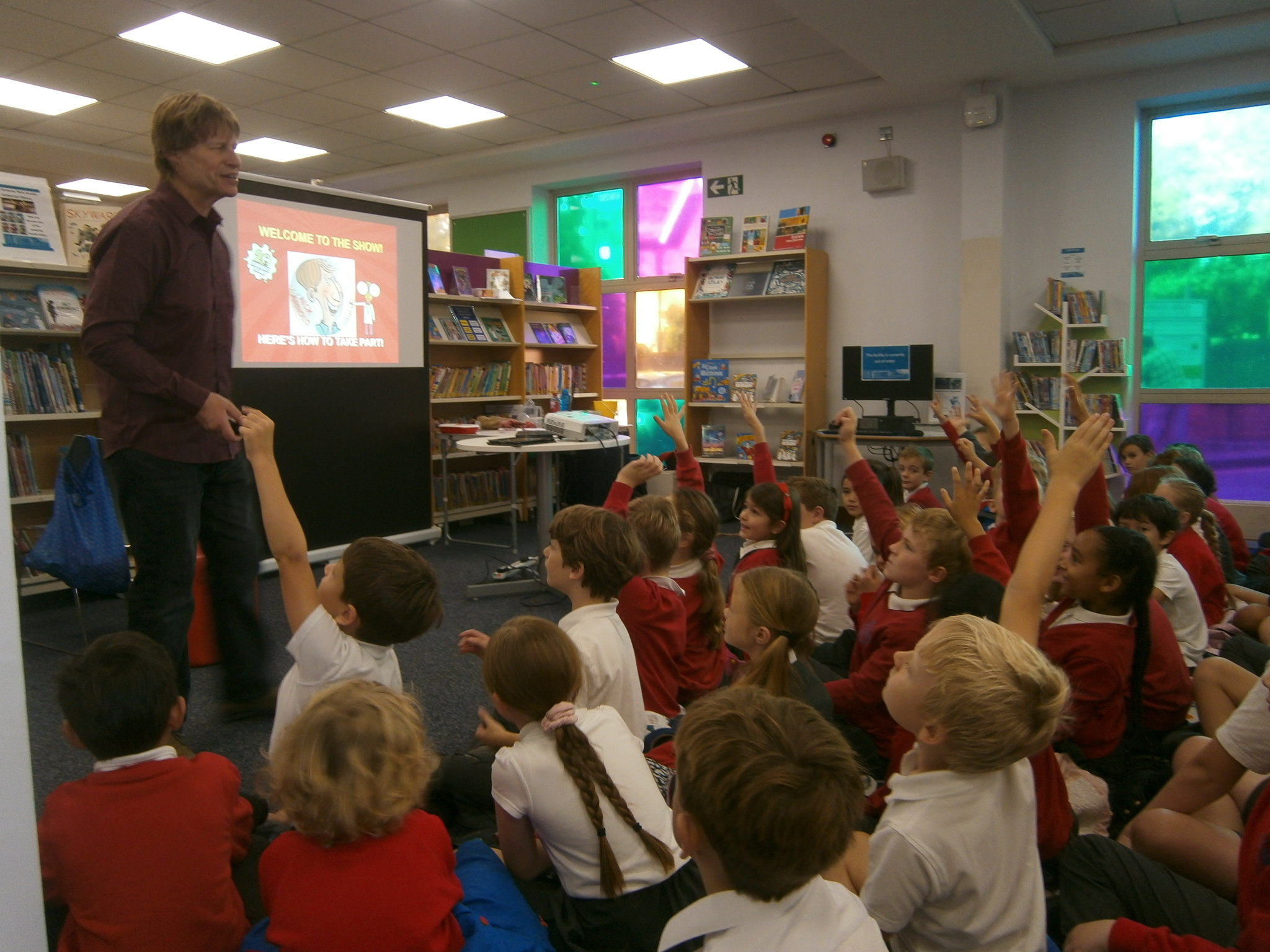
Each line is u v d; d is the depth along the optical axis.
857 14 4.68
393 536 5.14
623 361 8.21
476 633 1.88
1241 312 5.78
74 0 4.89
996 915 1.08
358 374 4.89
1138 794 1.79
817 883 0.90
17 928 0.94
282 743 1.14
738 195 7.27
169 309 2.24
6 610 0.93
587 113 6.90
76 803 1.24
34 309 4.10
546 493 4.54
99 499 3.27
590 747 1.37
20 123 7.33
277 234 4.45
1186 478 2.86
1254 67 5.36
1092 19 4.98
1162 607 2.36
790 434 6.82
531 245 8.48
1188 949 1.14
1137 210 5.91
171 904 1.21
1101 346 5.79
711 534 2.50
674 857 1.37
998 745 1.04
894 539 2.49
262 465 1.69
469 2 4.89
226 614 2.60
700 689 2.40
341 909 1.06
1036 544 1.43
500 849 1.60
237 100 6.65
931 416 6.47
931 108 6.38
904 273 6.57
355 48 5.59
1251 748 1.39
